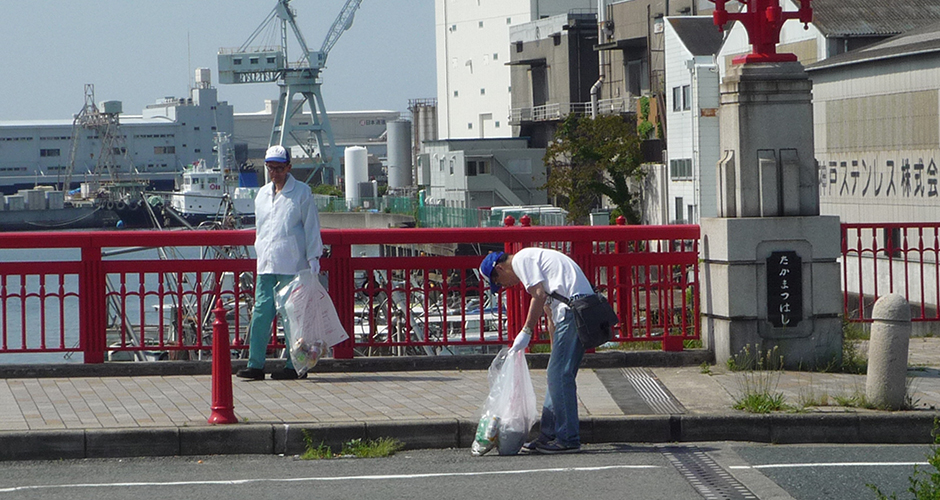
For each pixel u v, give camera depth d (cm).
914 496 1043
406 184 18262
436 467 1220
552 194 9712
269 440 1304
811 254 1680
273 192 1630
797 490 1091
